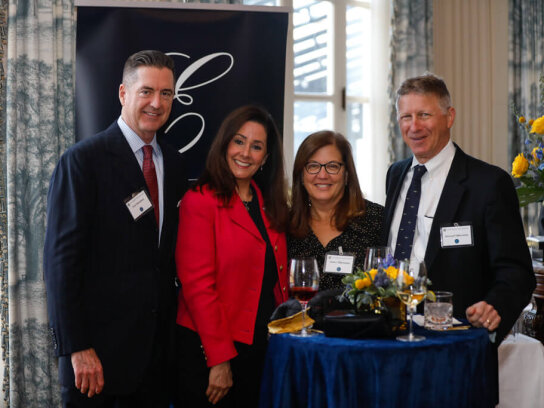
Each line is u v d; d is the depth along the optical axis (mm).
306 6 5348
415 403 2055
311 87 5434
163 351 2572
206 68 3637
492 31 6207
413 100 2654
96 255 2400
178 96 3605
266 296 2652
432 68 5641
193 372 2584
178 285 2916
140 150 2596
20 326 3824
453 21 5988
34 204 3836
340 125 5586
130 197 2443
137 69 2547
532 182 3121
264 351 2611
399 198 2828
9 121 3740
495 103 6223
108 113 3465
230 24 3662
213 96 3654
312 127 5453
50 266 2305
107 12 3471
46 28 3857
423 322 2422
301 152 2816
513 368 2904
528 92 6129
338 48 5543
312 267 2311
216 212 2607
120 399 2439
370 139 5746
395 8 5453
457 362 2104
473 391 2146
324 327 2225
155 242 2492
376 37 5695
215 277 2607
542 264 3623
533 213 6113
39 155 3844
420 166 2738
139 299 2426
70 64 3969
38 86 3844
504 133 6223
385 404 2045
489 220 2492
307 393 2172
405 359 2051
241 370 2602
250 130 2639
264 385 2340
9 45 3732
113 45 3467
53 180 2395
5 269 3799
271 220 2730
